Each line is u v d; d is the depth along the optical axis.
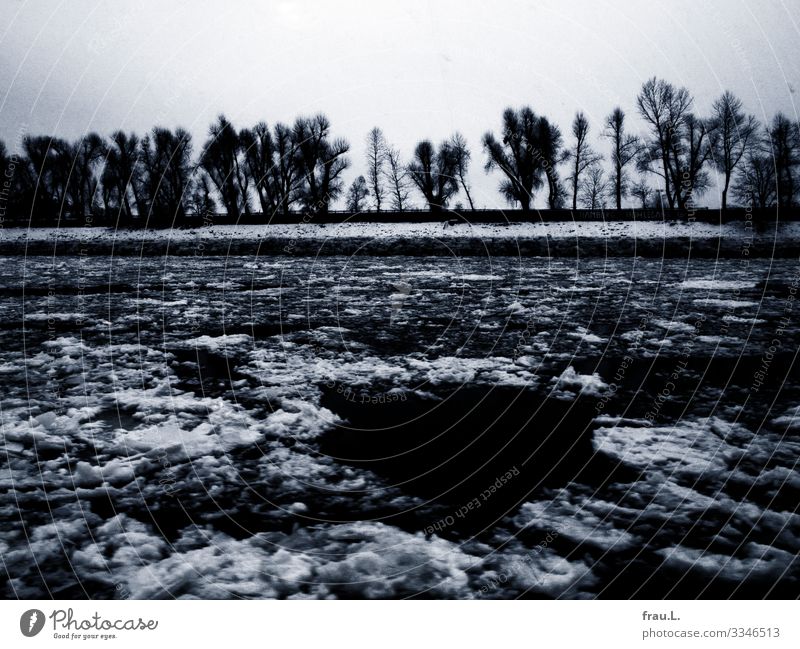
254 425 5.22
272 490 4.09
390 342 8.16
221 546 3.46
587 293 11.91
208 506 3.88
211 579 3.18
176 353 7.55
